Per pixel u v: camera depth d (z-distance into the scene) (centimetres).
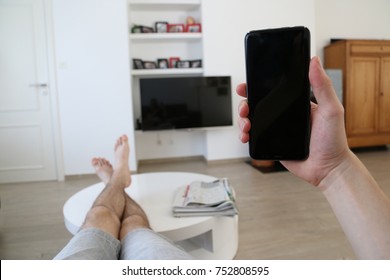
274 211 214
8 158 322
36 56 316
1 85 314
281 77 58
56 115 325
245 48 60
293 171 57
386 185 269
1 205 250
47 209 239
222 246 136
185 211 129
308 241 169
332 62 418
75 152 331
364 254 45
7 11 307
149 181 181
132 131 337
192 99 354
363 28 450
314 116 54
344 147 51
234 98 372
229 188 147
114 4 323
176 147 408
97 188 172
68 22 318
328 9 438
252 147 59
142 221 108
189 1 359
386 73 403
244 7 361
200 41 379
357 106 397
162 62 379
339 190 51
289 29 58
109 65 328
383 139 409
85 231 86
